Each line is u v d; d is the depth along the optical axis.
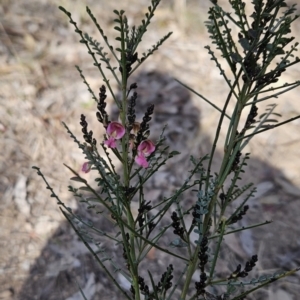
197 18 3.86
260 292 2.08
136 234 1.03
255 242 2.33
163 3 4.05
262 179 2.65
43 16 3.60
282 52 1.02
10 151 2.57
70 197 2.41
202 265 1.14
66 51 3.33
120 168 2.56
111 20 3.73
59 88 3.00
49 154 2.61
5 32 3.36
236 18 3.52
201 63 3.43
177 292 2.03
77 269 2.10
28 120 2.75
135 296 1.22
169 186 2.56
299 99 3.14
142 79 3.23
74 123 2.81
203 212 1.10
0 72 3.02
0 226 2.22
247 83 1.06
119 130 1.00
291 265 2.23
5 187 2.39
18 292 1.99
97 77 3.14
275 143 2.86
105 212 2.37
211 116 2.98
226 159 1.12
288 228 2.41
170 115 2.98
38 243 2.18
